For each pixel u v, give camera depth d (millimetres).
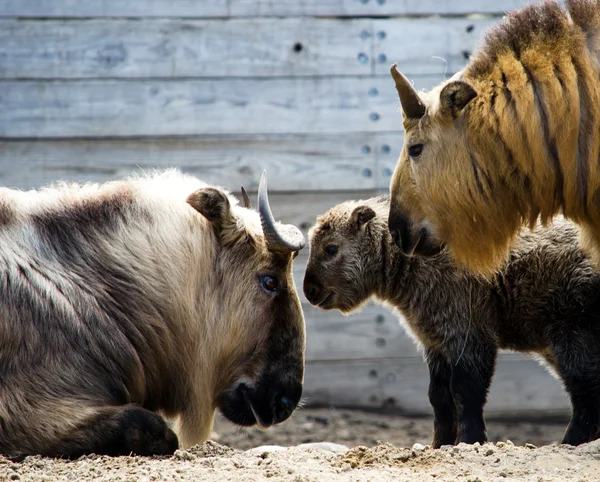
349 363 16766
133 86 16234
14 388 8648
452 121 9414
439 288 11750
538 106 9289
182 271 9875
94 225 9695
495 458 8422
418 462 8484
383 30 16750
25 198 9781
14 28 15922
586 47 9414
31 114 15969
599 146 9273
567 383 11492
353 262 12500
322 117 16656
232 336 10195
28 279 9039
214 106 16422
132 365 9438
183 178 10688
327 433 15438
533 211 9648
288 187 16594
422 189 9625
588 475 7793
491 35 9711
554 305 11484
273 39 16531
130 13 16203
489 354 11695
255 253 10250
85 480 7500
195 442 10109
